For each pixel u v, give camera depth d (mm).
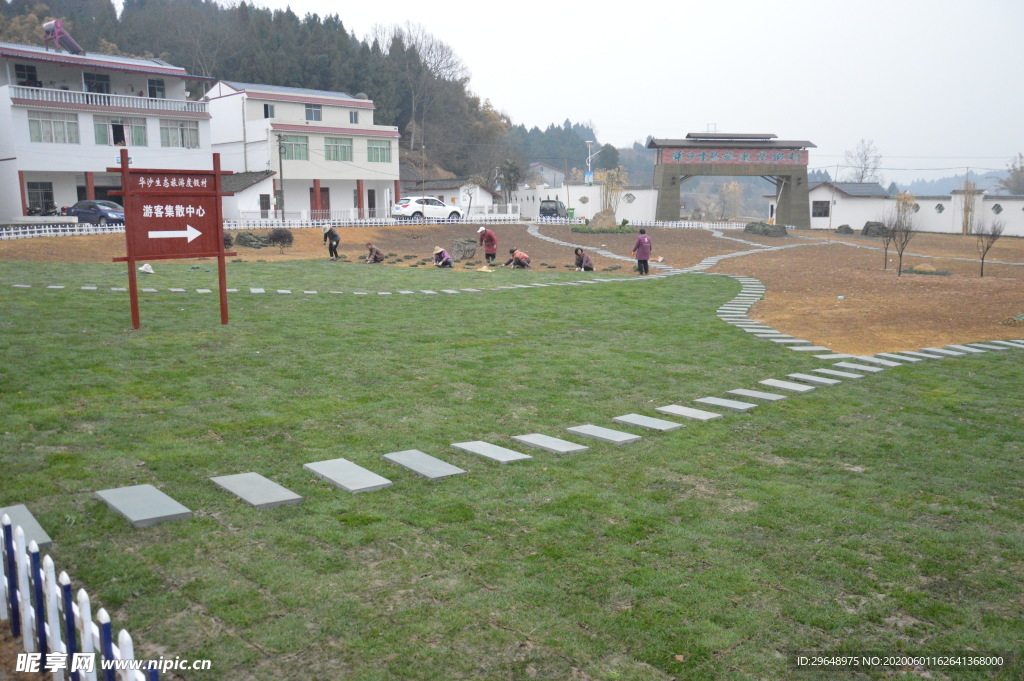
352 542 5125
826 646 4070
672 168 54281
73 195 41562
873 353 13242
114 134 41375
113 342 11289
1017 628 4305
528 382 10367
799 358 12516
